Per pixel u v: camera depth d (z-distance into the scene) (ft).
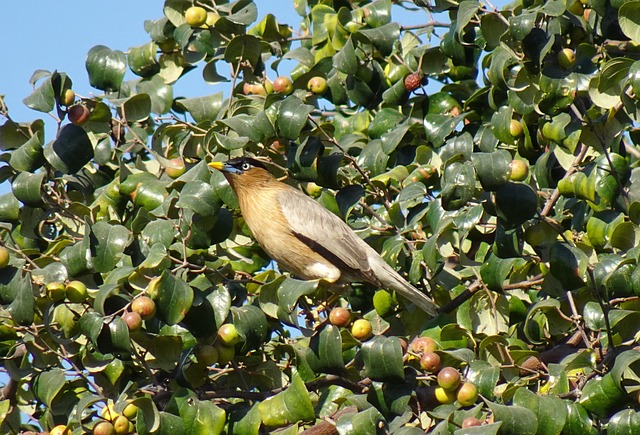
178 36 42.57
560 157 36.35
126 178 38.22
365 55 42.19
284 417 31.19
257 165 42.24
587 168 34.68
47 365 35.19
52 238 41.70
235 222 43.98
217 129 38.04
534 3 38.17
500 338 32.40
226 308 33.04
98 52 41.83
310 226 41.50
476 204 34.96
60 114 37.06
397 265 39.11
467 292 36.17
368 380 34.14
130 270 32.19
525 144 37.91
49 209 38.06
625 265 31.45
